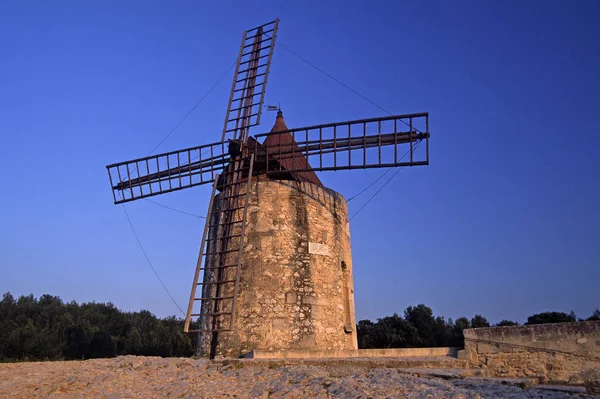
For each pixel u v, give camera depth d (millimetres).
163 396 9016
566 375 10234
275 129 16938
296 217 15359
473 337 11047
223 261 15078
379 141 14875
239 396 8500
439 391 7504
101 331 39375
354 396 7645
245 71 17219
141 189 17422
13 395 9844
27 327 35531
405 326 34594
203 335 14914
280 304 14414
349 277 16625
